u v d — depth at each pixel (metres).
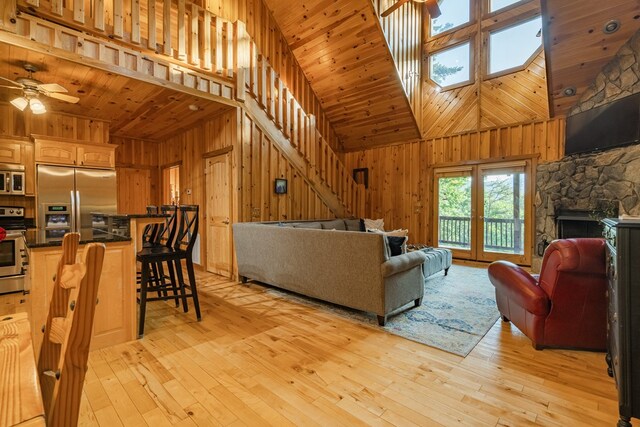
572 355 2.35
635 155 3.84
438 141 6.54
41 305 2.26
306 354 2.38
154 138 6.45
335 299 3.24
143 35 5.10
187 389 1.93
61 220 4.50
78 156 4.68
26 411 0.60
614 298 1.65
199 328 2.88
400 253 3.48
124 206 6.34
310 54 6.39
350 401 1.81
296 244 3.57
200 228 5.54
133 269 2.67
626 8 3.65
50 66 3.23
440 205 6.55
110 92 3.96
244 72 4.71
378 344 2.54
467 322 3.01
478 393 1.88
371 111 6.81
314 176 6.09
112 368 2.17
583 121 4.60
